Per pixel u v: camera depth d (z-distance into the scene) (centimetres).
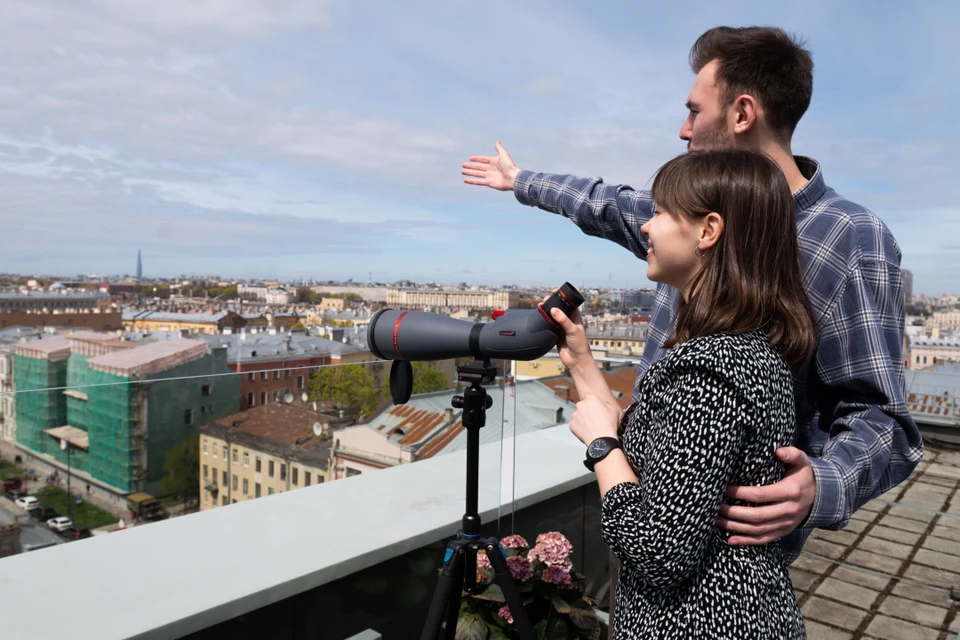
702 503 72
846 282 99
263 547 149
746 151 87
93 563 134
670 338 89
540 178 161
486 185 174
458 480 181
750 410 74
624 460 86
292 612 142
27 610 121
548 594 173
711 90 115
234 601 129
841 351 99
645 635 81
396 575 165
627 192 143
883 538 282
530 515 202
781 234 82
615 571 138
